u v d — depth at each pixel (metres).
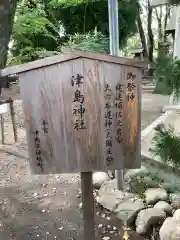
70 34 8.58
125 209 2.66
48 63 1.59
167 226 2.26
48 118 1.68
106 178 3.30
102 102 1.67
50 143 1.72
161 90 1.99
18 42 7.77
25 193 3.31
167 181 2.87
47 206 3.01
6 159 4.31
